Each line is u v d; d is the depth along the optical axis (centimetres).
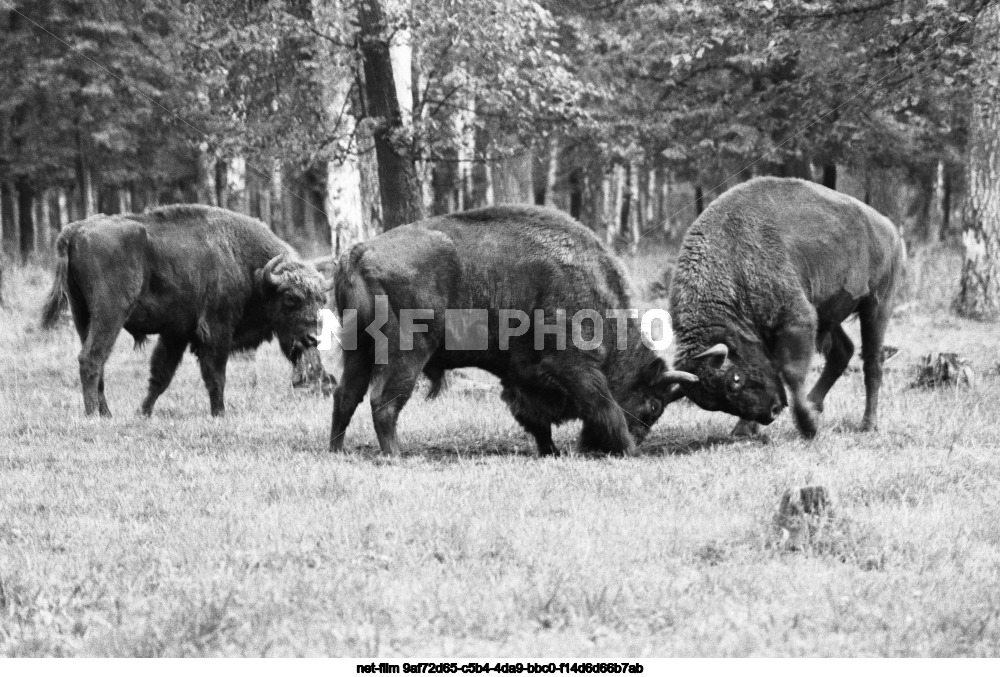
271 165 3953
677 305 2516
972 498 1964
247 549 1598
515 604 1370
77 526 1744
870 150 6162
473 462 2248
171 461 2239
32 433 2598
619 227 9075
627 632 1306
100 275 2773
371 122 3422
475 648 1246
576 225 2406
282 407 3130
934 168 9281
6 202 9600
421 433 2686
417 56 4150
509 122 3931
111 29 6669
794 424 2633
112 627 1298
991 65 3931
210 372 2930
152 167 8256
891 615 1367
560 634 1295
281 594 1394
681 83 5950
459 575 1485
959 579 1503
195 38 3775
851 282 2608
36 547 1616
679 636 1294
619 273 2420
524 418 2453
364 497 1881
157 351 2973
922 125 6019
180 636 1252
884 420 2741
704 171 6950
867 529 1678
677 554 1614
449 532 1666
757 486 1983
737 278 2480
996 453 2359
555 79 3706
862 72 4300
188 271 2872
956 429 2594
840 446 2384
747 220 2508
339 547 1593
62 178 8262
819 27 4256
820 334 2650
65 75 7031
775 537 1655
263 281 2939
